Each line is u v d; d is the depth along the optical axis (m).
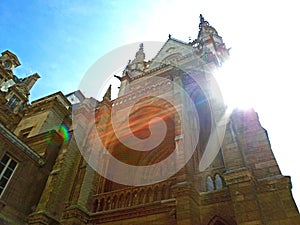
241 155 12.66
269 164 12.13
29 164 18.05
